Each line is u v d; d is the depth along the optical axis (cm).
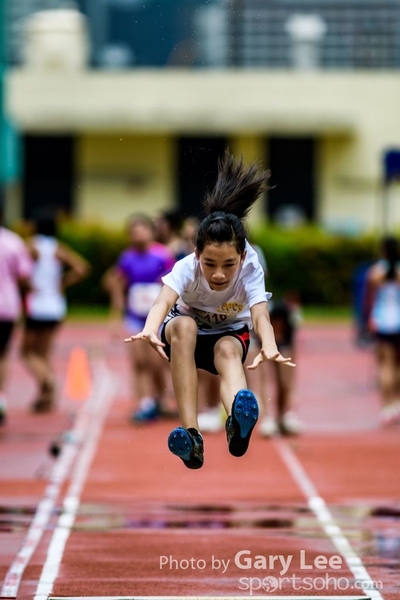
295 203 7750
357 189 7712
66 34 7619
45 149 7706
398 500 1945
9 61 7800
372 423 2952
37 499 1944
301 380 3994
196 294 1307
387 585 1397
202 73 7481
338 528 1727
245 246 1280
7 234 2880
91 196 7750
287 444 2584
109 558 1531
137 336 1227
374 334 2944
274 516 1816
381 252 2969
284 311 2659
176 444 1226
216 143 7725
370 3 7812
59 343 5231
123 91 7519
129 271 2812
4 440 2591
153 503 1917
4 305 2831
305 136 7719
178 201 7762
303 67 7769
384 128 7638
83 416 2998
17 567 1482
